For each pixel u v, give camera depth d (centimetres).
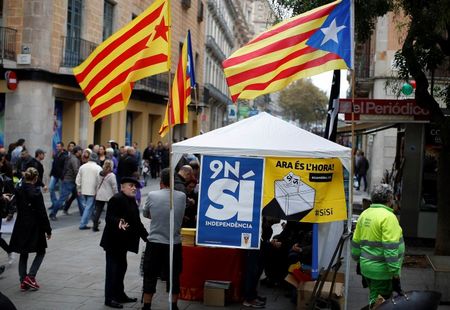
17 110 2048
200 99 4225
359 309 755
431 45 993
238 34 7506
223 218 687
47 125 2092
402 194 1259
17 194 797
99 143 2642
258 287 869
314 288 659
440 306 759
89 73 697
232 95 653
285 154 671
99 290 812
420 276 962
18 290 802
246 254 769
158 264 704
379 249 587
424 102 987
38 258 805
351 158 642
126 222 738
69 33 2238
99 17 2439
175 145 687
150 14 688
